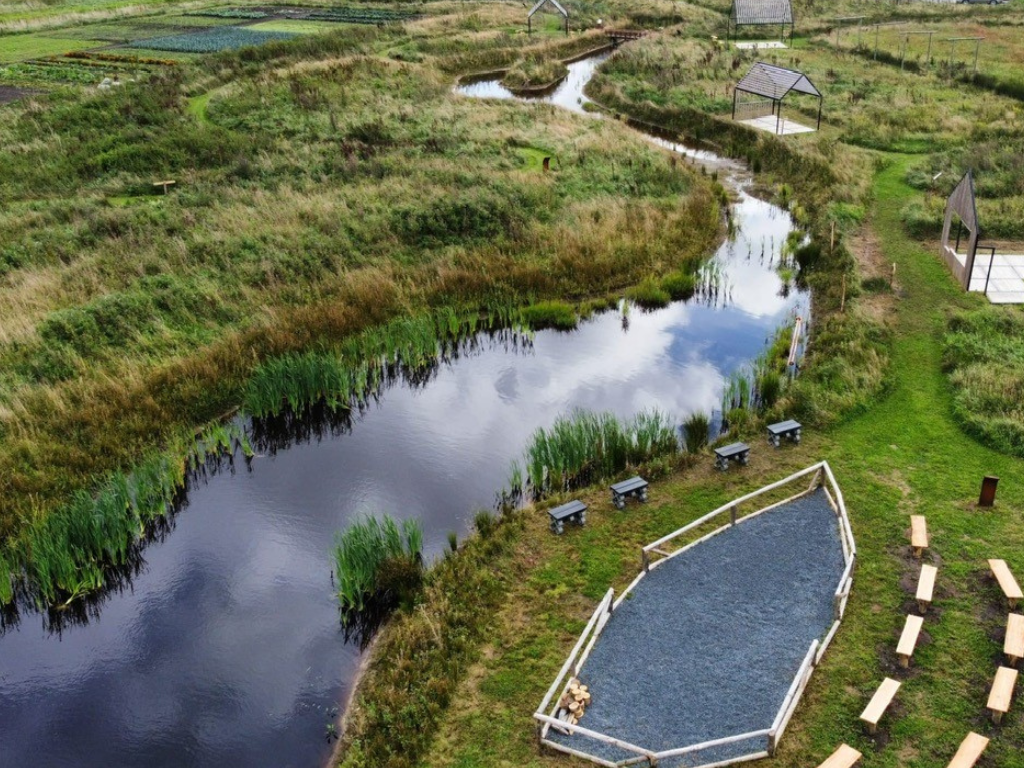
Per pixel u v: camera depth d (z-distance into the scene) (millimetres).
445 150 41812
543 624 14695
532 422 21844
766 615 14398
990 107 45594
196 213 32844
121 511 17484
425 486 19438
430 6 87062
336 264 28906
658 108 50094
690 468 18984
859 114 45875
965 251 29609
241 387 22828
